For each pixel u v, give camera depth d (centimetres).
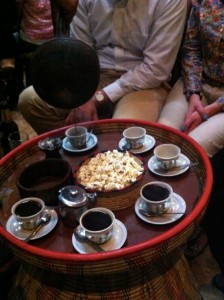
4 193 123
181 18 179
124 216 109
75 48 109
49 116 203
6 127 188
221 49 172
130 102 183
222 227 156
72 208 101
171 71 198
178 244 98
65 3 121
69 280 104
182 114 180
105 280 103
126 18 182
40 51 110
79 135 137
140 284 104
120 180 111
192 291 122
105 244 99
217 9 168
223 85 184
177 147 126
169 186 109
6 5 254
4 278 144
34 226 104
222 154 160
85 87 113
